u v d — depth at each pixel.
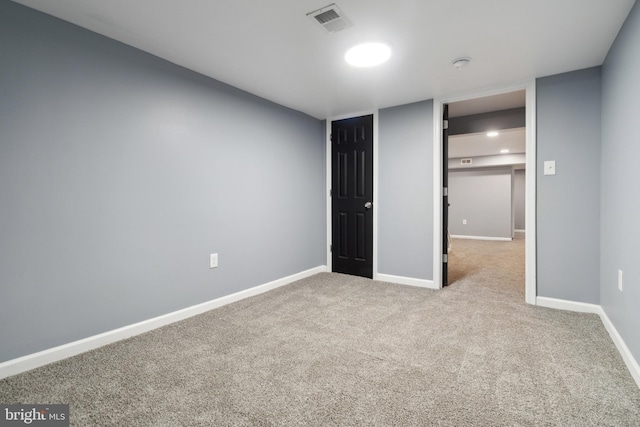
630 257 1.66
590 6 1.63
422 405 1.36
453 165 7.65
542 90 2.56
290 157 3.45
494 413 1.30
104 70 1.95
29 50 1.66
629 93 1.68
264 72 2.49
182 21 1.79
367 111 3.52
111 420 1.28
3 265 1.59
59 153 1.77
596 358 1.75
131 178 2.09
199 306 2.51
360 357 1.79
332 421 1.27
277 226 3.28
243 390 1.48
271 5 1.63
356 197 3.68
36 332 1.70
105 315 1.97
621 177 1.82
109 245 1.99
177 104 2.35
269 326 2.25
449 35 1.93
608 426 1.22
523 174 8.78
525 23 1.79
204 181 2.55
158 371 1.65
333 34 1.92
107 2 1.61
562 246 2.52
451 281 3.47
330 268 3.92
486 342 1.96
